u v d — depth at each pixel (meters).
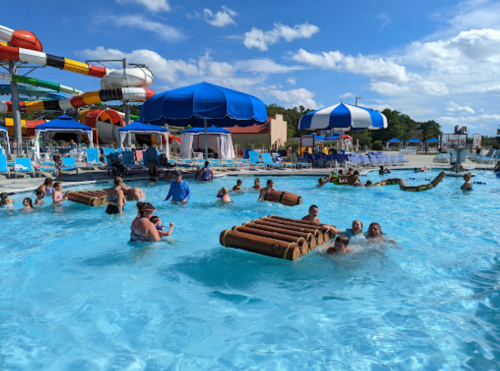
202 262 5.39
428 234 6.98
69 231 7.18
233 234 5.55
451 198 11.16
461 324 3.56
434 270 5.04
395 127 84.31
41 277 4.89
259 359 3.07
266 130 60.53
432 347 3.17
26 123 40.88
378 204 10.20
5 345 3.29
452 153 18.70
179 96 11.65
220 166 20.67
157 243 6.27
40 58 27.80
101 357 3.12
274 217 6.60
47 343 3.33
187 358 3.10
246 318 3.79
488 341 3.25
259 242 5.21
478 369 2.85
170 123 15.37
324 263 5.21
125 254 5.78
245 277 4.84
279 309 3.97
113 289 4.50
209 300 4.20
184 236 6.82
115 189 8.52
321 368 2.93
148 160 14.92
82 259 5.58
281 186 13.70
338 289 4.45
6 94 38.00
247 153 24.83
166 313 3.90
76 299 4.23
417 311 3.85
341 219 8.37
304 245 5.23
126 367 2.98
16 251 5.96
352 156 21.12
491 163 23.62
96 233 7.04
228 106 11.45
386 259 5.45
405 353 3.09
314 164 21.25
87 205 9.49
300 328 3.57
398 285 4.54
